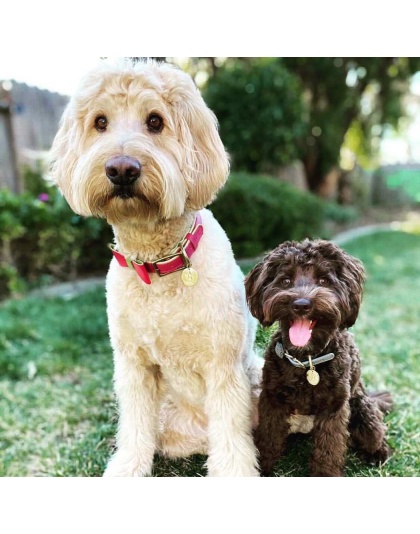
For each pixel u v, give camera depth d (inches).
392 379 52.8
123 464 36.3
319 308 32.8
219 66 157.6
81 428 47.8
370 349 61.3
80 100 30.8
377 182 284.2
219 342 32.9
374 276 107.0
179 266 31.5
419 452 39.5
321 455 34.8
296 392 34.8
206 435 38.3
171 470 38.8
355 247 143.9
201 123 31.8
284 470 37.9
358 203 257.4
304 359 34.3
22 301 83.2
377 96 215.8
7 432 48.2
